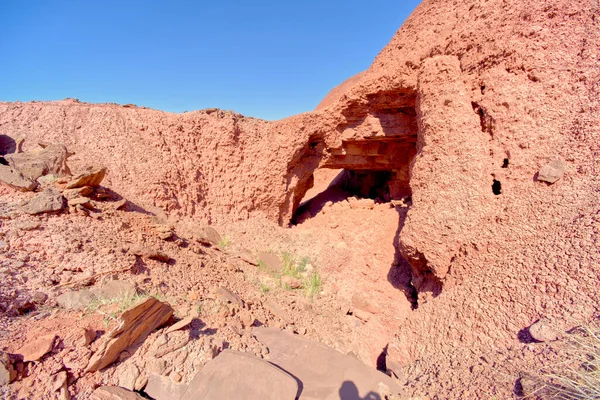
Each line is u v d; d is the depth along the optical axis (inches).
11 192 212.4
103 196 265.9
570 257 132.7
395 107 393.7
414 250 235.0
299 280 328.2
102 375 118.6
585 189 158.2
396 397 137.5
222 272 275.0
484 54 231.1
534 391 92.2
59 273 160.9
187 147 402.6
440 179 231.3
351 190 671.1
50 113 350.3
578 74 190.9
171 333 141.1
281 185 458.6
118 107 403.5
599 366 85.7
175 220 347.3
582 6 198.8
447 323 169.5
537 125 197.8
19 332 116.4
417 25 330.6
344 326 264.4
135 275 184.7
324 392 141.9
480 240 192.9
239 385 127.7
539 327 115.1
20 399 97.1
